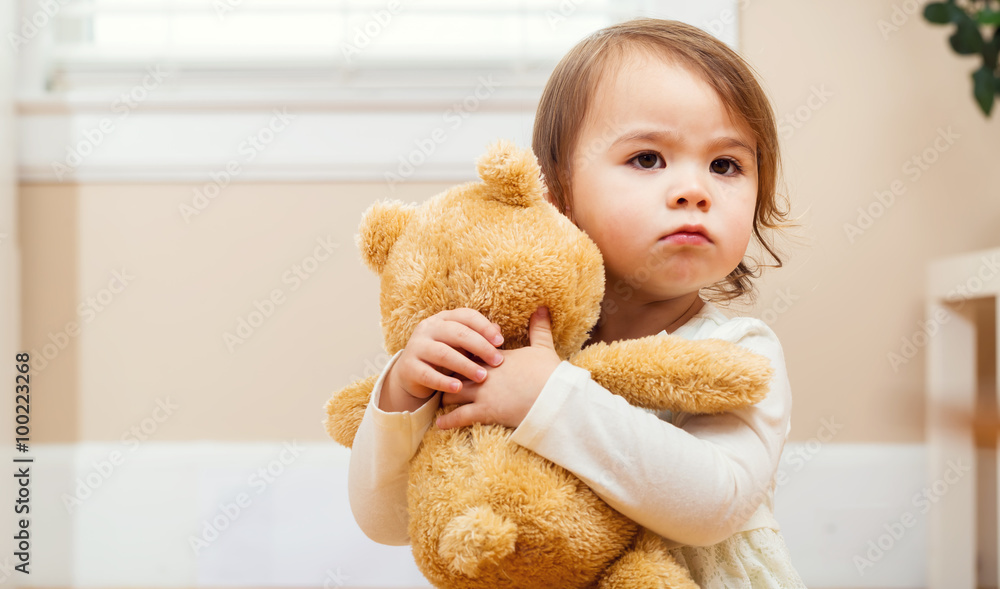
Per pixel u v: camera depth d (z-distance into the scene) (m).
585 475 0.54
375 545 1.71
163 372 1.78
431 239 0.61
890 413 1.70
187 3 1.91
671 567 0.56
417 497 0.56
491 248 0.58
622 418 0.56
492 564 0.53
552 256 0.58
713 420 0.63
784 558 0.70
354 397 0.71
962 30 1.68
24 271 1.79
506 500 0.52
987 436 1.58
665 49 0.73
